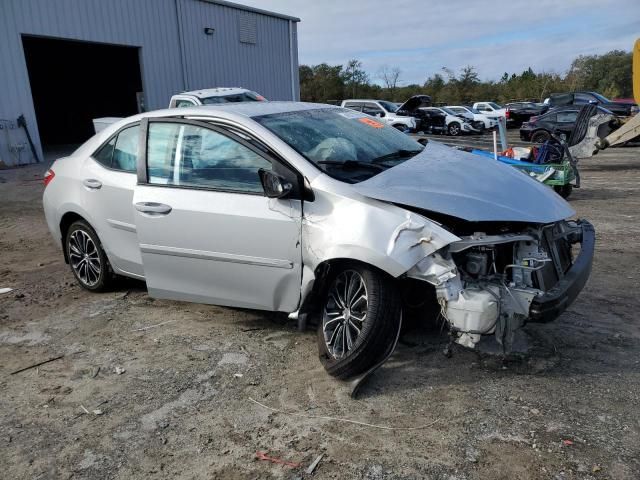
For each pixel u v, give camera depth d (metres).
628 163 14.06
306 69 59.66
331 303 3.69
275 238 3.69
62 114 26.91
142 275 4.70
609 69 59.31
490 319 3.17
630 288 4.93
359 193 3.44
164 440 3.06
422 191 3.45
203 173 4.05
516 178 3.95
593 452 2.77
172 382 3.65
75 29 17.33
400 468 2.73
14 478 2.82
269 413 3.25
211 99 14.06
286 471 2.76
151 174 4.32
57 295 5.39
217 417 3.24
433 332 4.10
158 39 19.98
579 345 3.86
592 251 3.85
